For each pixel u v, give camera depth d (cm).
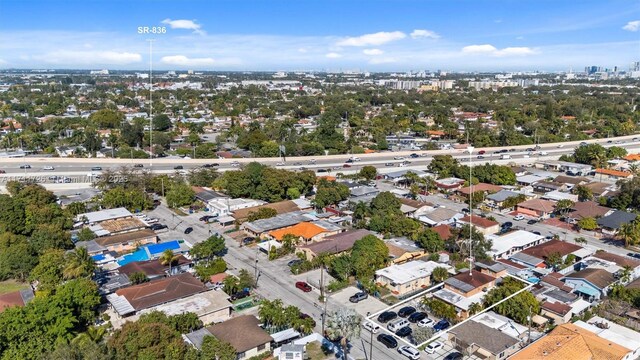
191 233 8494
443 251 7400
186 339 4825
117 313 5453
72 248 7356
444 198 10662
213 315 5481
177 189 10169
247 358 4766
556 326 5216
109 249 7481
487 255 7031
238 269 6919
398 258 7056
